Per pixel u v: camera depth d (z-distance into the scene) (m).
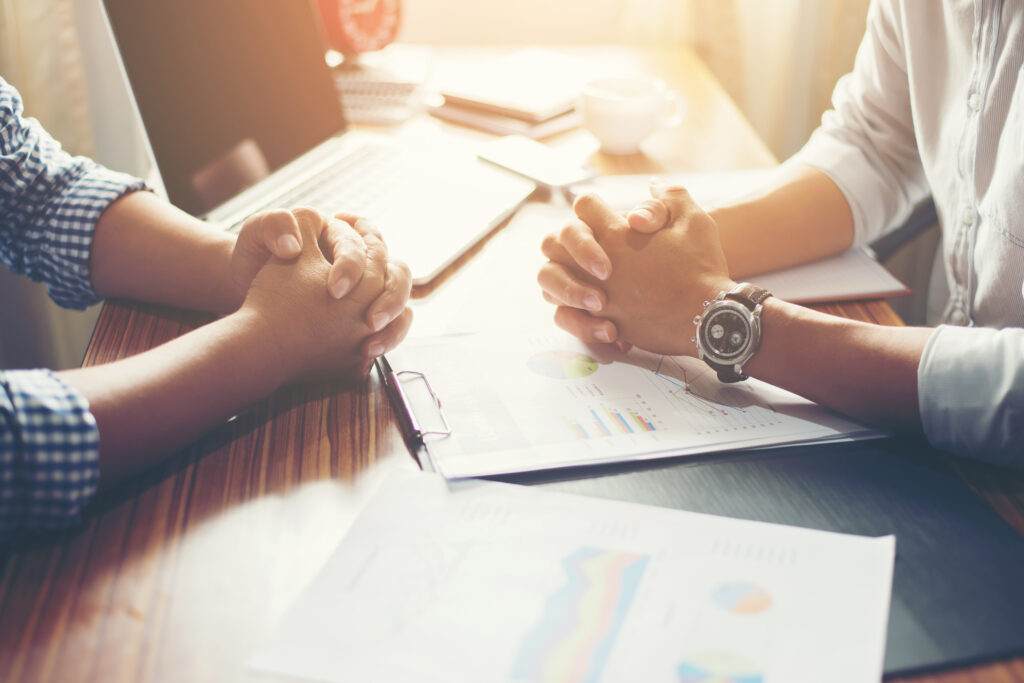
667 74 1.50
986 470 0.64
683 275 0.77
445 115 1.31
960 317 0.96
